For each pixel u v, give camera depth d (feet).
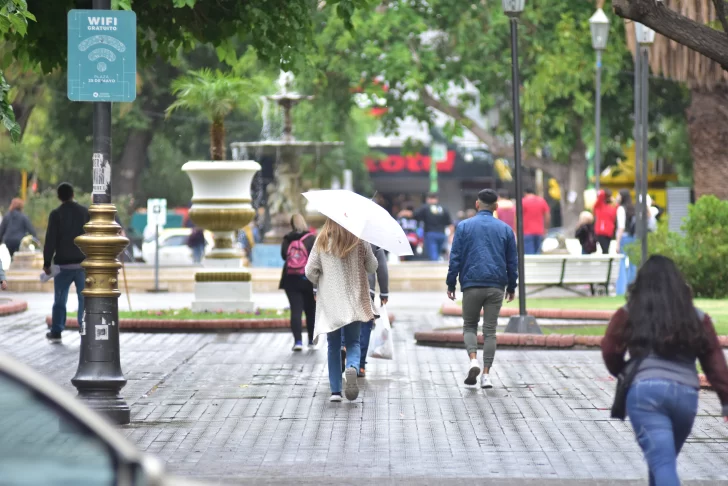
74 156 265.75
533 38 204.95
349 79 213.05
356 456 51.13
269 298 150.10
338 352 66.18
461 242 70.90
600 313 111.86
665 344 34.50
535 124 205.57
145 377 75.05
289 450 52.37
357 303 64.28
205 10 80.23
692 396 34.37
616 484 45.42
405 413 62.34
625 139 217.36
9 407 19.85
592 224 149.69
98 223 57.31
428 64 213.46
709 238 124.88
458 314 121.60
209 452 51.72
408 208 239.50
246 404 64.90
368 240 63.82
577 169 217.97
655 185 286.66
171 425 58.29
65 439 19.99
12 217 150.00
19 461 19.88
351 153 331.36
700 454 52.03
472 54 211.20
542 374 77.41
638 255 126.72
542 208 152.97
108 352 57.47
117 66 55.62
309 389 70.54
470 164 395.34
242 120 278.67
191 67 246.27
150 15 80.94
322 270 64.64
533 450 52.65
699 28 60.54
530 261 130.11
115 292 57.57
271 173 195.83
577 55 195.11
